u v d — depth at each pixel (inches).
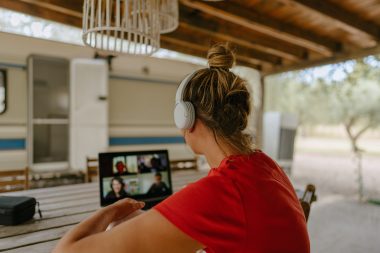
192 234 21.6
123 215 31.9
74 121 158.2
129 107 177.5
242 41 167.8
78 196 71.0
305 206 46.1
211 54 29.6
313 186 54.9
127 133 177.6
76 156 159.2
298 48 193.6
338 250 109.7
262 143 211.9
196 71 29.5
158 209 22.7
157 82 186.9
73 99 157.2
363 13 137.9
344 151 539.2
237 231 22.5
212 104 27.2
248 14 136.2
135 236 21.7
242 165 26.2
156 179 65.0
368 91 334.3
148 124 185.5
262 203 23.9
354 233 125.8
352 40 173.2
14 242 44.6
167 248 21.9
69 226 51.4
